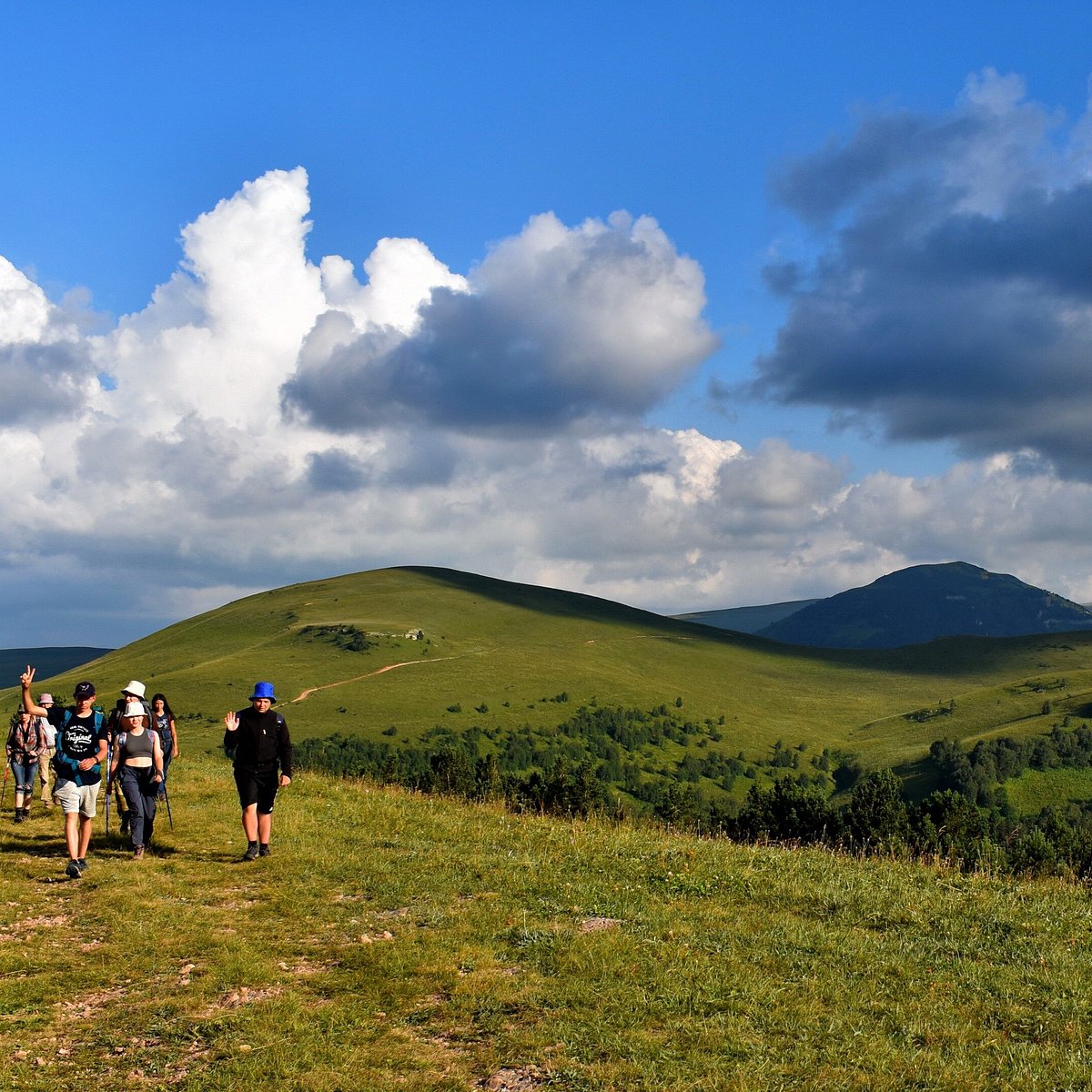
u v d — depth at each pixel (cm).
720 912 1308
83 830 1495
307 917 1266
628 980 1033
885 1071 844
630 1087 801
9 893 1359
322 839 1712
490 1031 912
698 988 1013
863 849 1958
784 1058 861
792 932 1224
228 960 1086
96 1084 805
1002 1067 864
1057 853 6138
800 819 8225
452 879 1454
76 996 994
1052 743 17938
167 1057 855
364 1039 895
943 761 18050
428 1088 797
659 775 19850
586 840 1761
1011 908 1401
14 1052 856
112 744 1622
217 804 2086
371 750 17962
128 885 1400
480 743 19612
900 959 1141
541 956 1104
